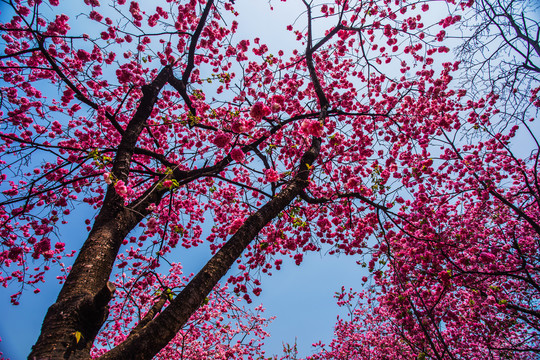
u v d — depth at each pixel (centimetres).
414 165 838
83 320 219
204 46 742
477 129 774
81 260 268
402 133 816
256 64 794
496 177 939
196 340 992
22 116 643
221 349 997
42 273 828
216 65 832
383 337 1166
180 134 877
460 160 909
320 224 660
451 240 782
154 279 734
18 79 625
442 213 819
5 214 689
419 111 829
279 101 496
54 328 204
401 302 720
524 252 832
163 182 398
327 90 878
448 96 825
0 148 699
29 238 666
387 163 772
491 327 733
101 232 303
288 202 387
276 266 836
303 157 477
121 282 897
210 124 683
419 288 779
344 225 722
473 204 938
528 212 890
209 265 272
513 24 457
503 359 845
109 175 327
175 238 773
